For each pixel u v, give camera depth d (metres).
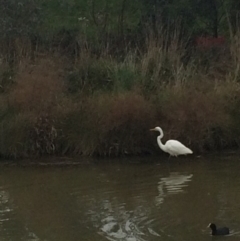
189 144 19.73
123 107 19.59
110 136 19.59
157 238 11.45
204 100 19.94
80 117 19.89
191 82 21.34
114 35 26.88
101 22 28.53
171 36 24.62
